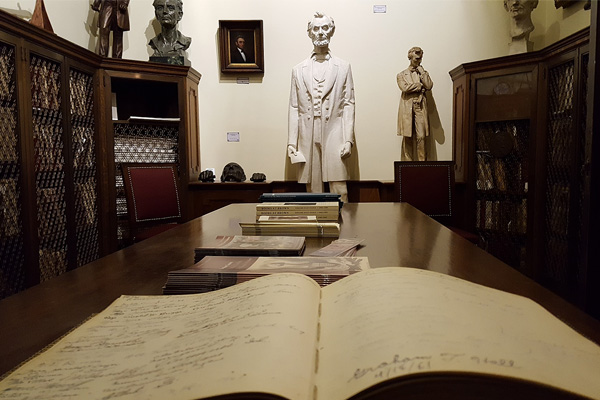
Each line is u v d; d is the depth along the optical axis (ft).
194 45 16.07
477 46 15.84
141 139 13.87
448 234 5.32
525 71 12.92
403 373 1.32
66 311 2.71
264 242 4.21
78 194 12.01
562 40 11.35
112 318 2.20
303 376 1.44
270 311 1.95
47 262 10.50
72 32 13.61
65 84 11.16
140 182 11.75
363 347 1.55
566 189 11.73
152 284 3.28
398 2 15.88
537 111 12.73
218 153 16.37
